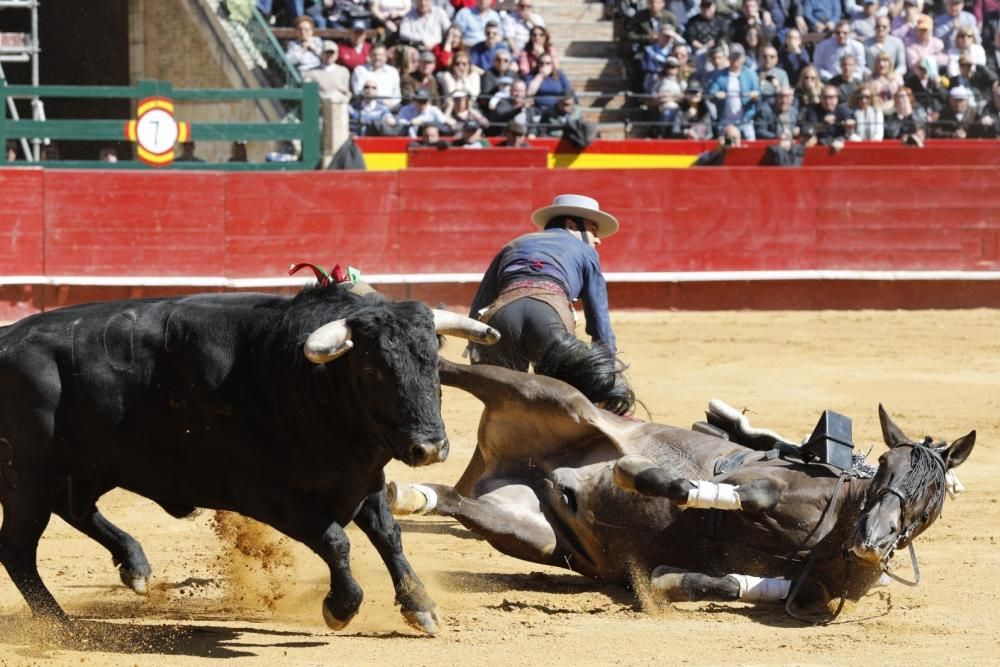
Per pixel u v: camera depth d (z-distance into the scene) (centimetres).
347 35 5100
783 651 1400
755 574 1562
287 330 1396
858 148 5016
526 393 1708
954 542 1922
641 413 2920
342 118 4816
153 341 1451
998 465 2478
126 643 1431
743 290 4669
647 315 4547
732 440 1736
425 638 1456
